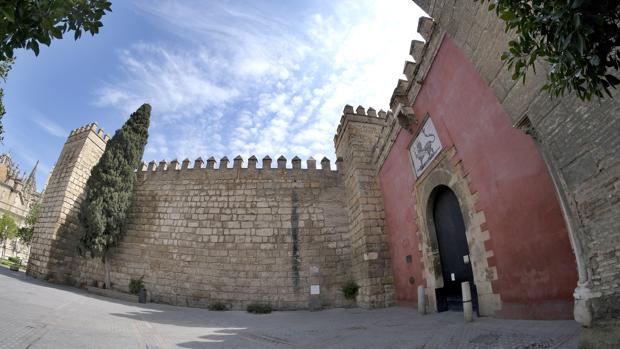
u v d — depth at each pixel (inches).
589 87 114.6
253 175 829.2
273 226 774.5
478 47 266.1
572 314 227.9
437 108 422.6
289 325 436.5
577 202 185.9
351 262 737.0
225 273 737.0
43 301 473.7
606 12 100.9
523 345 194.4
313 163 845.8
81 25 132.0
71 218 876.0
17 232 1710.1
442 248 454.6
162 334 336.2
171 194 832.9
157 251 778.8
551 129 201.0
